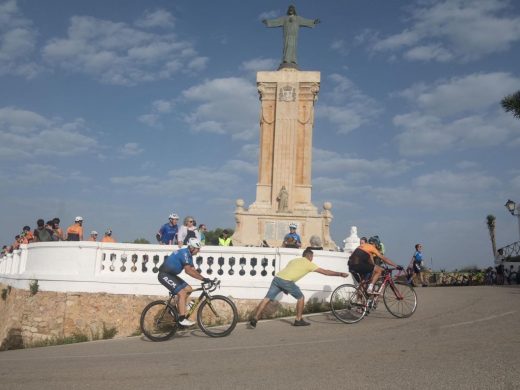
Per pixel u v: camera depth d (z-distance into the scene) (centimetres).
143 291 1331
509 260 2891
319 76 3045
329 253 1365
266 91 3089
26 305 1382
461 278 2755
